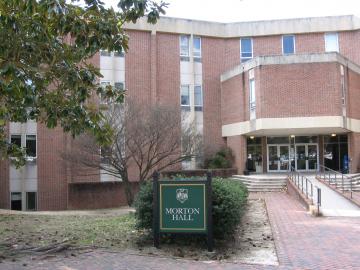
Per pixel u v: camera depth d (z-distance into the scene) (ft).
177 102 105.29
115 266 27.76
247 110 104.83
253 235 39.42
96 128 32.78
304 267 27.94
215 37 117.50
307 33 117.70
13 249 33.14
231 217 34.35
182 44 114.52
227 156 109.91
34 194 96.07
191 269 27.12
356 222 47.37
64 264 28.22
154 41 110.42
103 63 106.22
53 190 96.48
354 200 64.80
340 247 34.04
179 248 33.22
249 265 28.43
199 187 33.09
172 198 33.40
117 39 30.01
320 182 86.53
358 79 110.32
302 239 37.32
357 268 27.73
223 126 115.55
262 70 99.76
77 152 78.02
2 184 94.27
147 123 76.43
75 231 41.98
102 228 43.27
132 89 107.96
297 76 99.14
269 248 33.88
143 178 78.23
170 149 80.43
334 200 67.05
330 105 98.02
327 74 98.63
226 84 114.32
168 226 33.30
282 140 114.93
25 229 44.52
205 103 115.14
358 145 108.17
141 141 76.64
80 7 29.76
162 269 27.04
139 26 109.40
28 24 28.27
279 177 94.68
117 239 37.04
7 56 27.81
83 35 28.50
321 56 98.89
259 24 118.11
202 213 32.96
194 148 84.28
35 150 96.53
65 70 30.07
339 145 112.16
